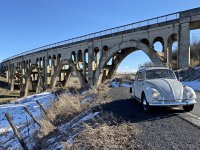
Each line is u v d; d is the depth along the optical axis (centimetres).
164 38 3822
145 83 1132
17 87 9538
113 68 5378
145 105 1098
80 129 851
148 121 930
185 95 1042
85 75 5644
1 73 11156
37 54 7550
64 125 1159
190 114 1048
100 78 5222
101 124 857
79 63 5847
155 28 3956
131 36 4422
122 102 1447
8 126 1780
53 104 1748
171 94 1031
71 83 7344
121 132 768
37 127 1342
